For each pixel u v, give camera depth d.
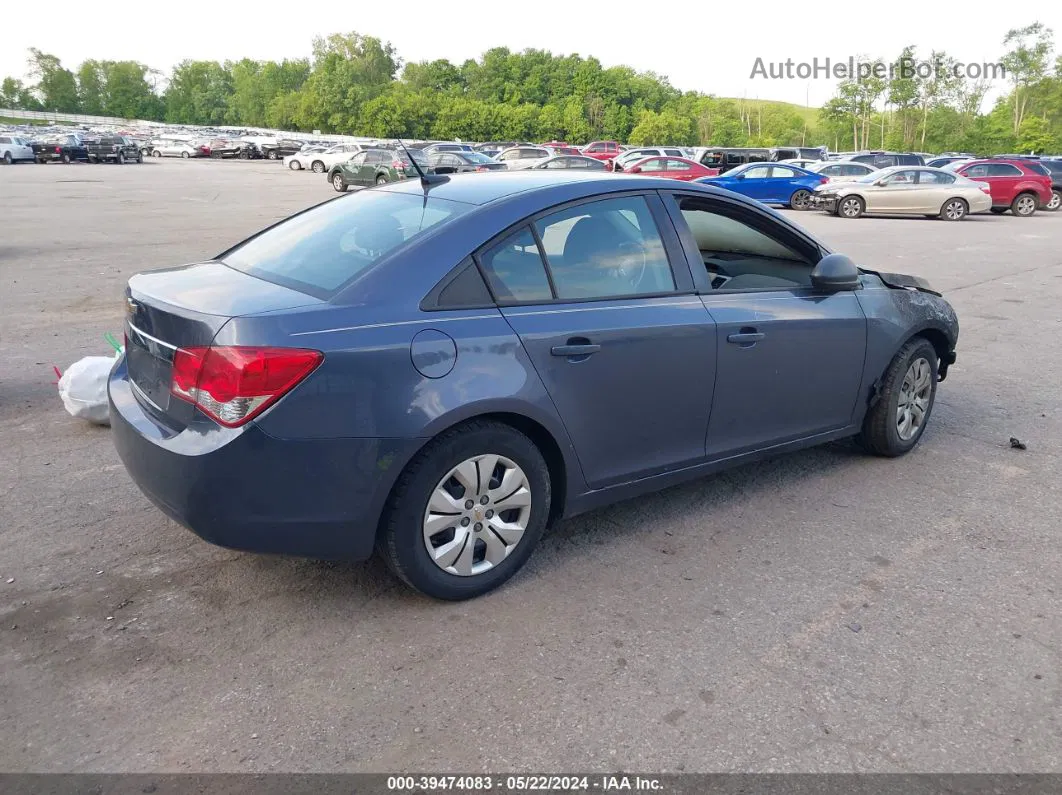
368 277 3.12
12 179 34.75
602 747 2.58
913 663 3.02
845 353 4.48
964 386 6.68
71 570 3.57
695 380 3.85
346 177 32.19
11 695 2.78
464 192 3.65
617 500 3.81
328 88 118.19
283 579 3.53
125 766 2.48
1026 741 2.63
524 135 110.88
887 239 18.03
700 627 3.22
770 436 4.30
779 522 4.15
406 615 3.28
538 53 132.62
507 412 3.25
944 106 84.38
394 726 2.66
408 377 3.02
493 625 3.22
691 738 2.62
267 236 3.97
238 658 2.99
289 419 2.86
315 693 2.81
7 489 4.39
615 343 3.53
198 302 3.06
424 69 131.62
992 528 4.11
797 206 26.83
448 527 3.27
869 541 3.96
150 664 2.95
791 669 2.97
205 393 2.87
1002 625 3.27
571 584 3.53
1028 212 25.59
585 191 3.66
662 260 3.83
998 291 11.37
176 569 3.60
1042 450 5.23
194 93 163.62
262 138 73.75
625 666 2.98
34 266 12.23
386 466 3.02
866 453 5.10
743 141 116.50
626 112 118.88
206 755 2.53
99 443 5.07
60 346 7.43
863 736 2.64
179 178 38.25
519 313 3.32
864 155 33.78
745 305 4.02
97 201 24.56
